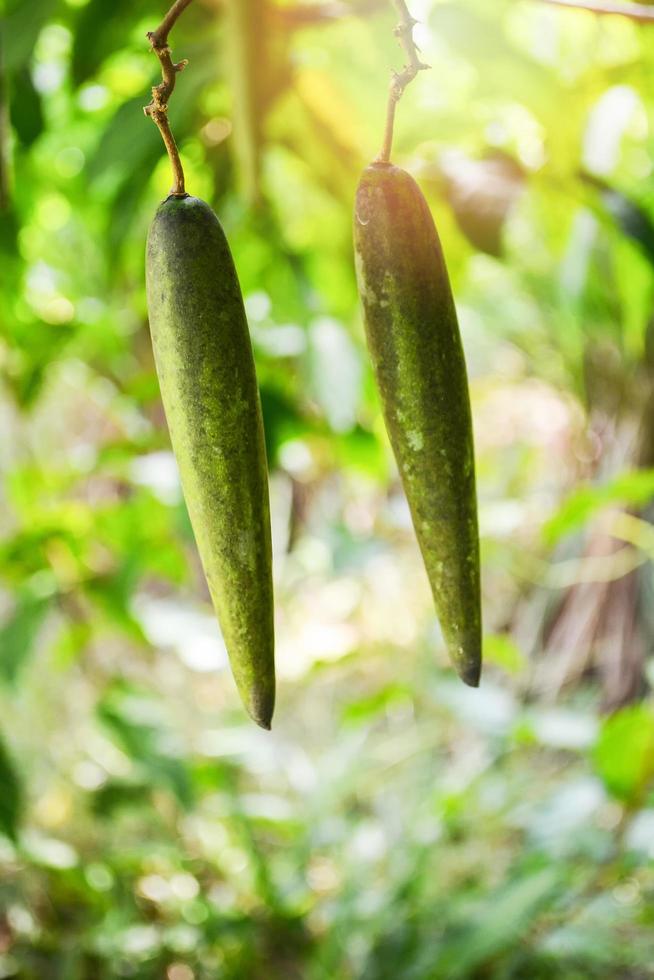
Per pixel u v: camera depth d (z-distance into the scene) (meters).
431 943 2.23
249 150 1.25
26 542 1.88
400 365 0.63
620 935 2.39
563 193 1.35
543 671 3.46
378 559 2.25
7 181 1.09
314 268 1.81
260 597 0.61
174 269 0.61
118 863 2.66
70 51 1.41
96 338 2.02
